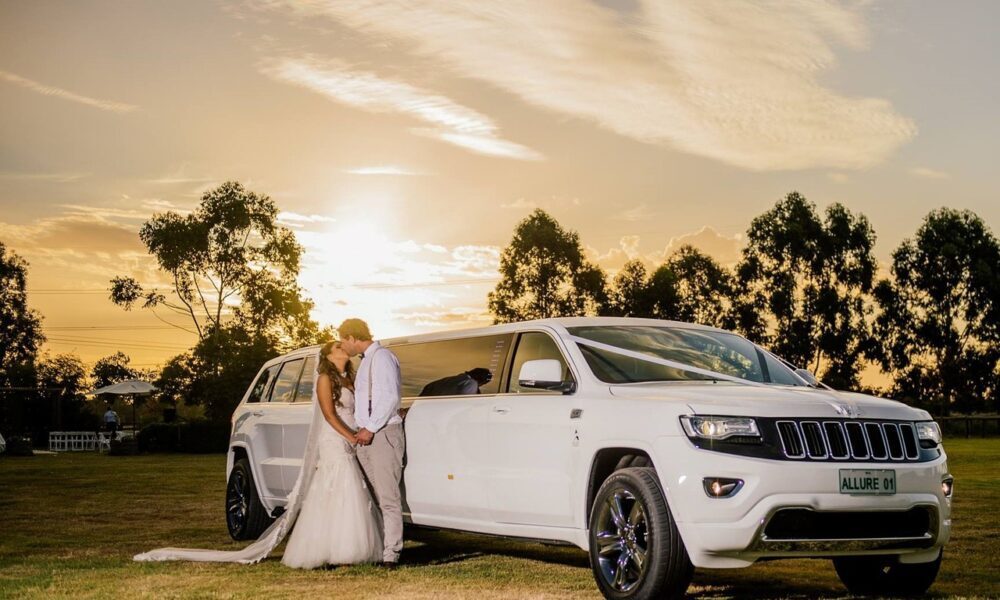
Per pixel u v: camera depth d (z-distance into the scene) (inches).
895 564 268.1
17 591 276.7
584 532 266.2
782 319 2886.3
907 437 256.2
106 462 1209.4
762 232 2923.2
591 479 265.4
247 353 1797.5
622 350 287.4
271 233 2459.4
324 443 333.1
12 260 3107.8
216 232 2412.6
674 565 239.8
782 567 330.6
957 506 526.6
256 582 292.4
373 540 330.3
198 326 2413.9
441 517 317.1
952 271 2844.5
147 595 267.3
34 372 2898.6
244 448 430.0
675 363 286.0
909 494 249.4
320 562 323.0
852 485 241.6
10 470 1024.9
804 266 2893.7
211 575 307.9
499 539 406.0
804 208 2903.5
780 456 238.5
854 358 2883.9
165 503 606.9
